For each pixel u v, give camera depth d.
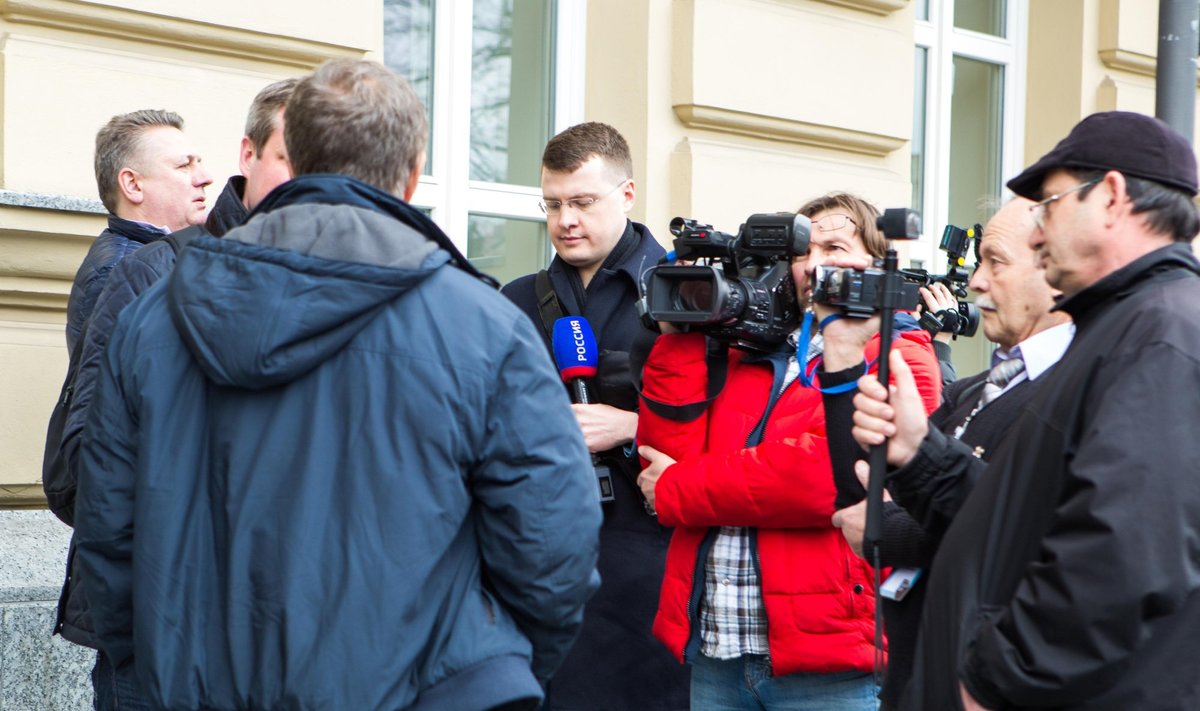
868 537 2.24
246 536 1.95
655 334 3.10
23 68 3.41
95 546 2.09
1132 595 1.79
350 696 1.90
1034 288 2.46
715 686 2.98
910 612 2.39
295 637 1.91
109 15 3.53
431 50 4.57
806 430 2.84
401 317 1.97
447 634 2.01
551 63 4.87
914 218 2.29
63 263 3.47
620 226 3.41
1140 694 1.87
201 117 3.70
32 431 3.52
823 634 2.79
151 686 1.99
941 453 2.27
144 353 2.04
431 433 1.95
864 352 2.62
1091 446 1.86
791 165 5.03
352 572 1.92
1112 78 6.24
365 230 1.97
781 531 2.84
